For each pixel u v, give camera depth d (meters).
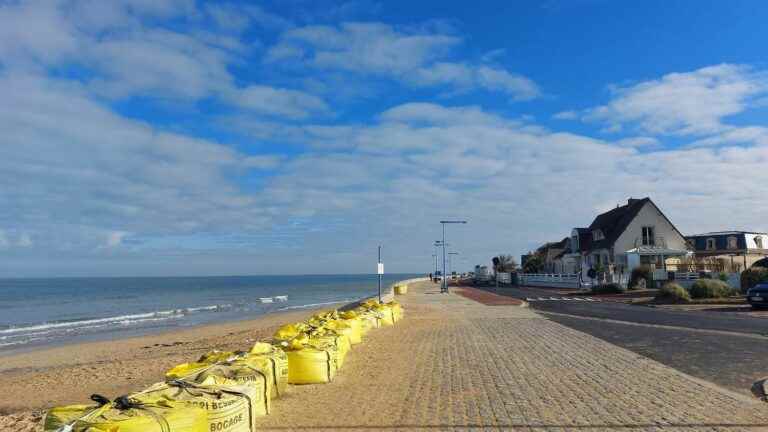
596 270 49.41
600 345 15.70
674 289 32.72
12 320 48.00
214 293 99.00
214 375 8.08
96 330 37.06
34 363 21.78
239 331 30.11
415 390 10.13
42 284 175.38
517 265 104.44
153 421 5.65
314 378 10.71
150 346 25.20
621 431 7.44
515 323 22.59
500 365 12.62
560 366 12.40
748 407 8.60
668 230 54.81
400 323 23.47
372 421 8.12
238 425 6.70
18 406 12.52
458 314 27.78
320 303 62.78
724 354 13.80
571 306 32.38
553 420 8.01
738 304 30.39
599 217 65.38
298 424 8.04
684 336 17.45
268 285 148.75
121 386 14.28
